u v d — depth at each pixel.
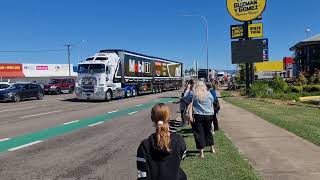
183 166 9.72
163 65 60.62
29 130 17.81
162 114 4.53
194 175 8.84
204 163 10.02
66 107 31.41
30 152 12.58
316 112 22.75
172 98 43.25
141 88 49.16
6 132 17.23
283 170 9.22
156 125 4.49
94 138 15.32
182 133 15.24
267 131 15.14
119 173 9.71
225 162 10.09
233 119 19.44
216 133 14.59
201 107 10.80
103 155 11.95
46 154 12.22
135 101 38.62
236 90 60.06
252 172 9.01
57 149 13.05
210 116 10.88
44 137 15.65
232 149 11.70
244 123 17.77
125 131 17.23
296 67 85.56
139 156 4.46
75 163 10.90
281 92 43.44
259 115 20.95
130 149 12.91
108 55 40.28
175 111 26.48
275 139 13.30
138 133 16.61
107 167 10.37
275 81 45.56
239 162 9.99
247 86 42.31
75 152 12.49
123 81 42.91
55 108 30.42
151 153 4.41
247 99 36.09
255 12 40.28
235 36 42.44
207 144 11.16
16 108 30.55
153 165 4.40
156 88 56.72
